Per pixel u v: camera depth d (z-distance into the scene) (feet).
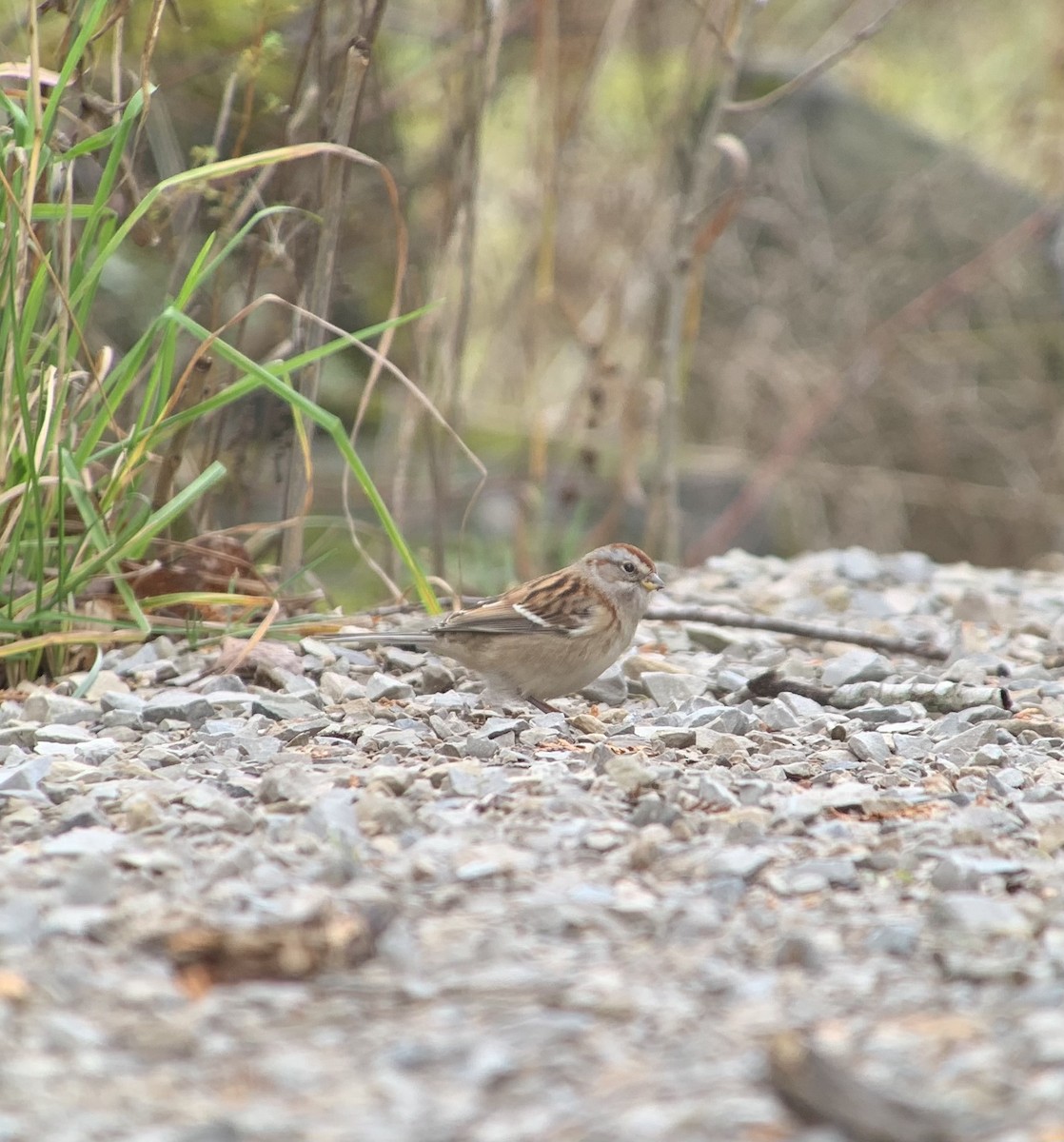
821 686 35.27
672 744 29.48
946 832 23.59
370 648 37.73
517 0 60.90
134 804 23.70
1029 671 37.24
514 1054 16.29
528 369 55.47
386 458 60.39
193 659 36.17
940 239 82.58
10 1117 15.02
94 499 36.55
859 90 86.12
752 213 82.84
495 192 75.31
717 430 80.18
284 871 21.57
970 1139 14.53
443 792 25.46
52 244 34.06
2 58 40.83
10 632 33.40
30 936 19.12
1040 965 18.54
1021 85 83.71
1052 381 80.18
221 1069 16.07
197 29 49.24
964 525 79.30
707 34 55.67
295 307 33.19
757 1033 16.85
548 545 58.29
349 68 38.09
